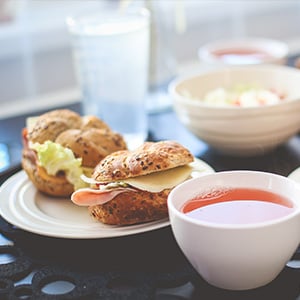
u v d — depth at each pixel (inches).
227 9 58.8
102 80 33.4
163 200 24.0
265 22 61.9
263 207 21.4
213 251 20.4
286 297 21.0
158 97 37.9
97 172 24.6
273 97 31.4
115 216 24.0
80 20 33.7
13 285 22.2
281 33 63.3
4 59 48.9
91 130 28.1
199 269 21.4
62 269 22.9
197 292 21.5
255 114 28.8
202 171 25.5
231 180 22.7
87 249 23.9
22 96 50.4
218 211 21.3
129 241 24.0
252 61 38.1
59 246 24.1
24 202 26.5
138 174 23.9
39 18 50.0
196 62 56.2
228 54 41.6
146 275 22.4
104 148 27.7
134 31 32.7
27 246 24.2
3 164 31.0
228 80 34.6
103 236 23.3
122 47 32.8
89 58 33.2
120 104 33.9
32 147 27.5
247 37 61.4
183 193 22.3
